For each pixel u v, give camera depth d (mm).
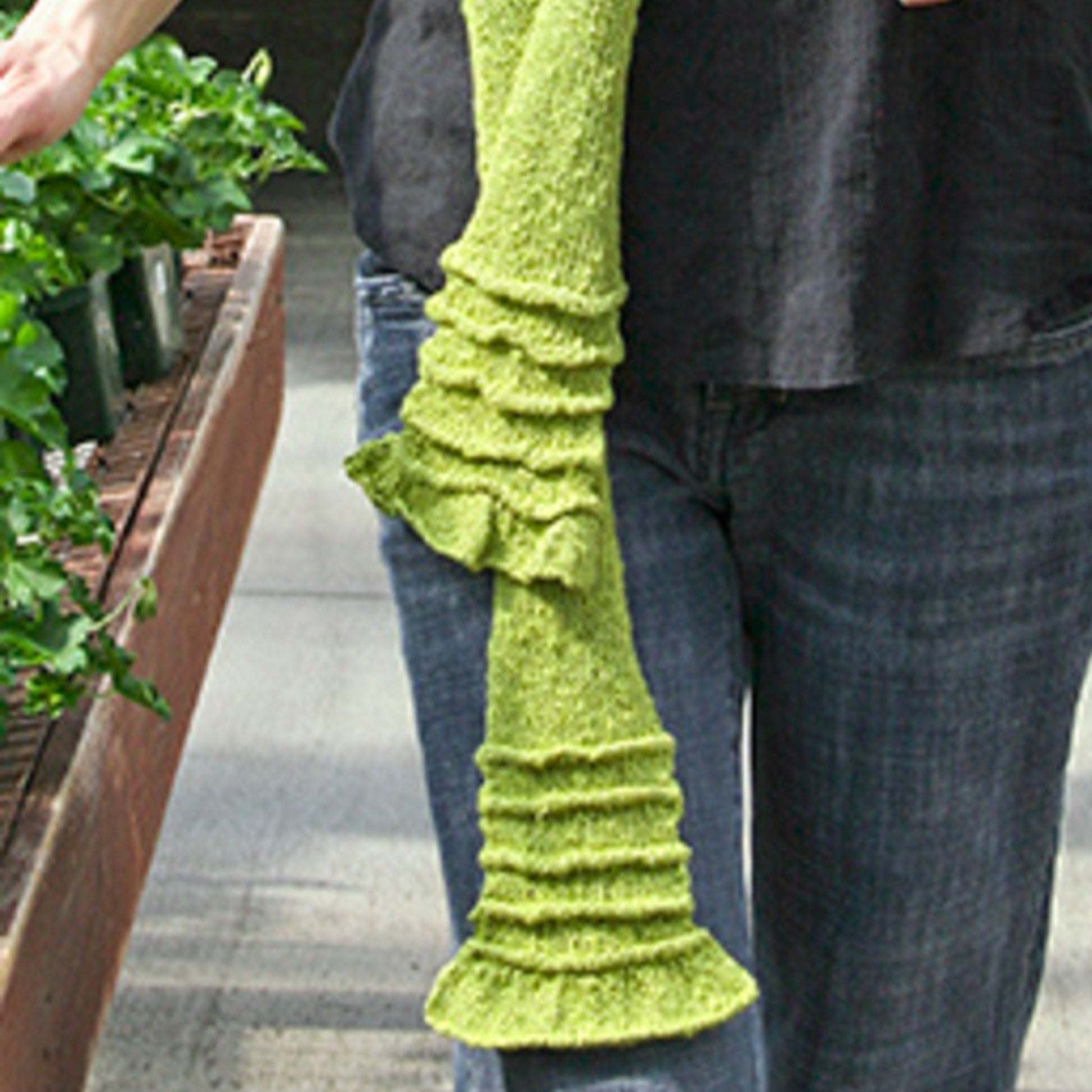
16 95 1834
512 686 1895
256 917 3951
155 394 3691
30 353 2623
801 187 1897
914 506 2006
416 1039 3627
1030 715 2133
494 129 1895
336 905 3998
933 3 1798
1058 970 3881
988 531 2021
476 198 1972
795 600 2080
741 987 1882
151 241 3564
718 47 1895
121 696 2680
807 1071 2271
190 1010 3672
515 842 1880
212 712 4656
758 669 2174
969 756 2102
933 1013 2225
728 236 1918
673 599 2002
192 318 4102
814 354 1905
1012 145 1928
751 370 1939
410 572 1955
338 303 7496
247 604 5145
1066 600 2100
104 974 2541
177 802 4312
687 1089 1872
